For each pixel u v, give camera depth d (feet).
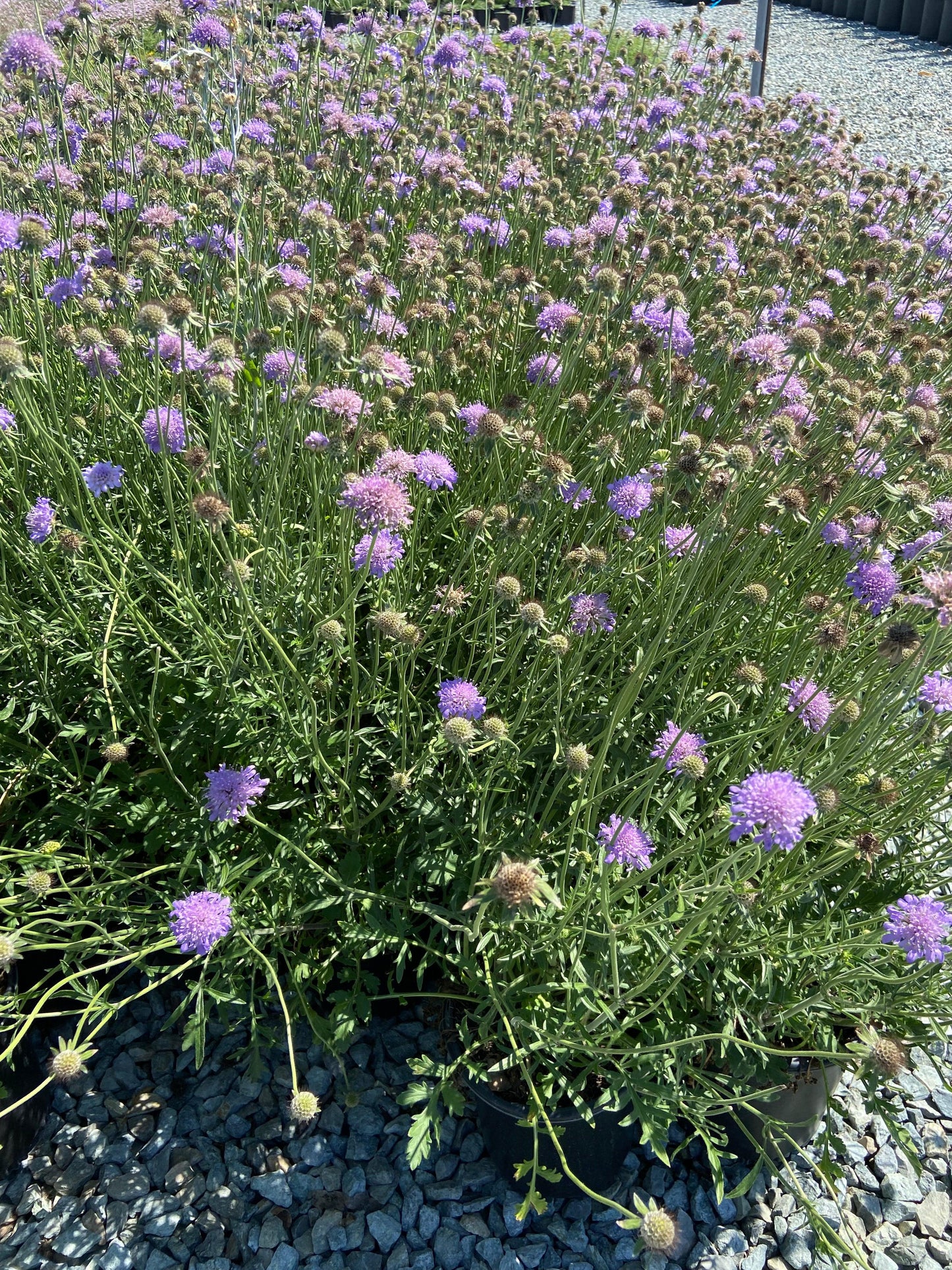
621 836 2.04
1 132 3.74
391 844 2.44
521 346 3.47
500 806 2.46
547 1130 1.84
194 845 2.27
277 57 5.30
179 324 2.25
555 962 2.16
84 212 3.47
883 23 16.17
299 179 3.71
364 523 2.13
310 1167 2.23
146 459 2.82
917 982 2.06
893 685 1.99
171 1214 2.14
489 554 2.77
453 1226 2.16
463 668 2.74
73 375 2.90
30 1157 2.23
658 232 3.56
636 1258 2.14
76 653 2.48
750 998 2.14
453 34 4.91
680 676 2.60
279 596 2.50
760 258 3.89
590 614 2.32
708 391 3.16
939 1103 2.45
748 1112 2.23
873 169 5.42
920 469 2.69
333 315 2.94
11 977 2.30
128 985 2.52
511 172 4.09
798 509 2.51
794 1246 2.18
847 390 2.77
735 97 6.38
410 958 2.46
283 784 2.45
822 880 2.39
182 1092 2.36
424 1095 1.99
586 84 5.76
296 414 2.42
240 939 2.12
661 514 2.54
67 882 2.37
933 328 3.77
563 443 3.22
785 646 2.79
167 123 4.54
